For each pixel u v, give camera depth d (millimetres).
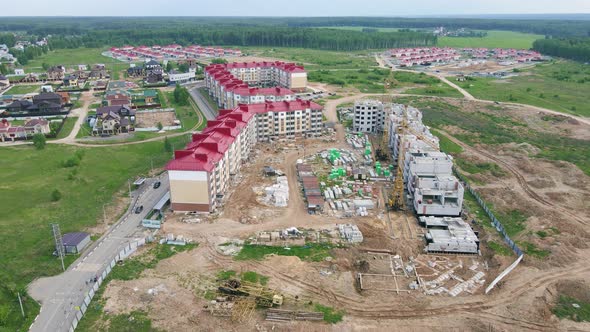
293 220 131875
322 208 138875
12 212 133625
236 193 148875
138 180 156750
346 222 131750
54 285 99312
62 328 86062
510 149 196375
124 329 85875
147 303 93438
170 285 99875
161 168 172375
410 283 105312
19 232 121812
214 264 108875
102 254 112438
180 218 131500
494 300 98188
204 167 129500
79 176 163375
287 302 95438
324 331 87688
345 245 119875
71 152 188625
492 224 132625
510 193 152000
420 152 152375
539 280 104062
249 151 187750
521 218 135875
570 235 123875
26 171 166750
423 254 118625
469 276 108938
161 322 88125
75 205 140375
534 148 196625
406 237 125750
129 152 191750
